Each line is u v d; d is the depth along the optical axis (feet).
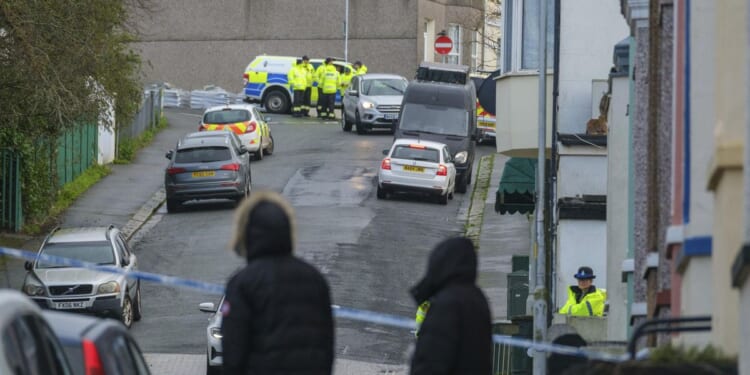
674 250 83.41
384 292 285.43
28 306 71.05
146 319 264.52
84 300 249.75
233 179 384.06
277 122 590.14
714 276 68.80
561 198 220.02
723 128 64.03
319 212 379.35
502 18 279.69
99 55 292.40
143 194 415.03
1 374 60.90
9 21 272.92
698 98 76.89
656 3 107.24
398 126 450.30
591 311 194.29
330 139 532.32
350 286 288.10
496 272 318.86
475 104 481.46
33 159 361.30
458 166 433.89
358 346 239.50
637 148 128.36
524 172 294.25
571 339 105.91
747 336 55.21
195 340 245.04
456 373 75.46
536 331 163.12
